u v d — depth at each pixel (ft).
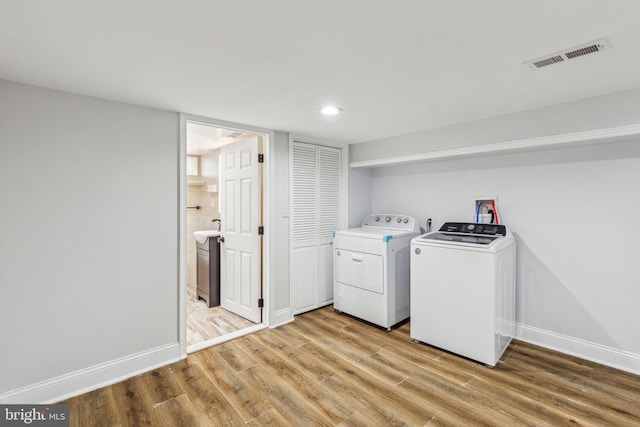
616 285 7.71
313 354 8.54
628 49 4.90
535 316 9.00
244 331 9.89
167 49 4.86
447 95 6.98
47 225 6.42
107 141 7.10
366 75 5.89
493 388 6.95
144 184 7.64
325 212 12.29
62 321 6.61
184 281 8.30
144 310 7.68
